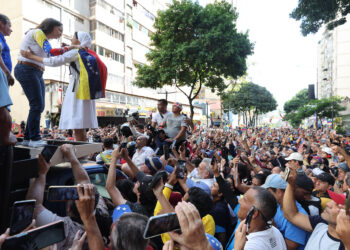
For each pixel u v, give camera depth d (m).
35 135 3.06
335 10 13.21
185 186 3.17
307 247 2.44
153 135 5.88
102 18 33.06
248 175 5.57
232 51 13.78
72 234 2.07
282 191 3.06
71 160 2.36
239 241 1.63
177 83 17.44
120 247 1.65
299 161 5.60
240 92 53.44
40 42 3.11
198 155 7.74
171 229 1.31
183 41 14.93
